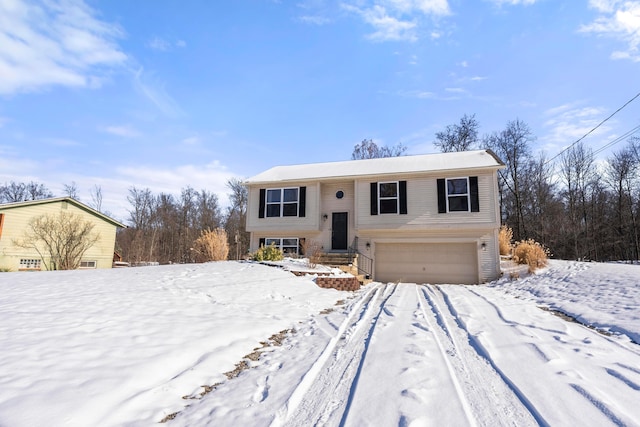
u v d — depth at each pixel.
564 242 27.16
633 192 26.70
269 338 5.07
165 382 3.21
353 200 16.55
